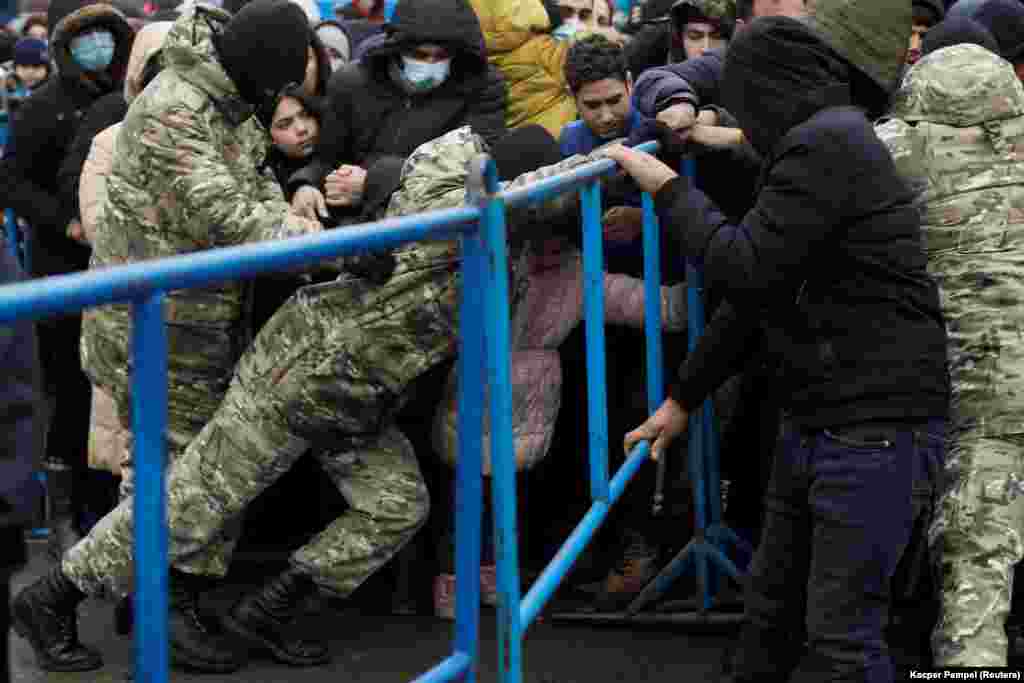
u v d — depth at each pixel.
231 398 4.00
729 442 4.80
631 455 3.79
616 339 4.63
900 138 3.53
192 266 1.79
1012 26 4.97
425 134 4.80
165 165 3.94
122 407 4.23
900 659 4.06
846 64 3.03
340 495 5.18
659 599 4.77
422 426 4.73
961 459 3.42
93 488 5.36
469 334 2.68
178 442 4.21
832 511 2.93
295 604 4.21
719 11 4.88
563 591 4.89
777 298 2.94
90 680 4.09
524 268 4.13
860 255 2.91
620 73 4.61
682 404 3.73
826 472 2.95
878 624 2.95
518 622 2.82
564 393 4.99
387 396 3.94
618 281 4.50
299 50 4.01
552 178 3.12
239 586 4.99
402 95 4.84
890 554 2.92
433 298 3.83
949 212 3.48
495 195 2.66
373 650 4.42
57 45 5.45
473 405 2.70
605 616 4.57
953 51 3.56
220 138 4.04
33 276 5.55
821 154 2.86
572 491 5.13
